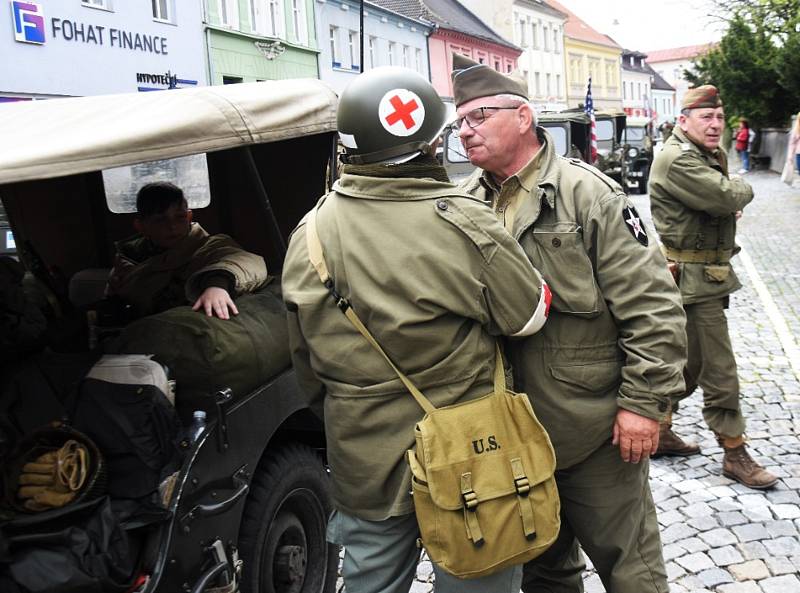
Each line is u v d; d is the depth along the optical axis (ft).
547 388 7.81
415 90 6.62
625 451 7.69
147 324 8.46
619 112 71.41
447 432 6.48
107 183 11.98
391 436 6.69
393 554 7.02
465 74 7.95
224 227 12.26
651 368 7.47
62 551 6.64
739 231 45.93
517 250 6.70
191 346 8.26
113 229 12.11
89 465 7.20
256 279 9.86
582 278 7.66
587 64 236.63
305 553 10.00
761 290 29.32
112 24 51.08
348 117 6.63
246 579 8.80
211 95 8.59
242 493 8.26
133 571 6.92
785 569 11.03
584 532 8.33
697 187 13.10
